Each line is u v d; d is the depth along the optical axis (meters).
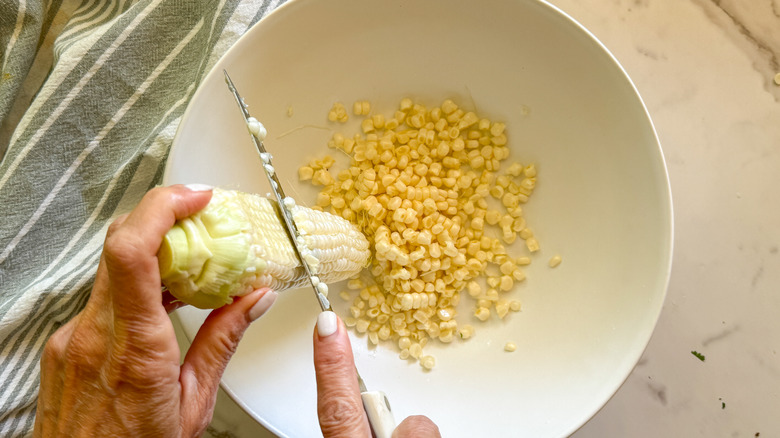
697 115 0.61
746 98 0.61
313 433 0.56
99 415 0.40
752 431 0.61
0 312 0.53
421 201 0.58
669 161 0.62
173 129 0.56
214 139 0.53
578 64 0.53
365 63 0.57
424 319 0.59
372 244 0.60
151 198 0.37
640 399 0.62
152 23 0.56
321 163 0.60
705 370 0.62
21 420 0.57
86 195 0.57
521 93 0.58
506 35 0.54
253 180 0.57
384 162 0.59
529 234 0.60
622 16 0.61
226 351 0.43
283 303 0.58
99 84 0.55
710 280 0.61
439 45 0.56
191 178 0.53
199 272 0.38
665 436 0.62
